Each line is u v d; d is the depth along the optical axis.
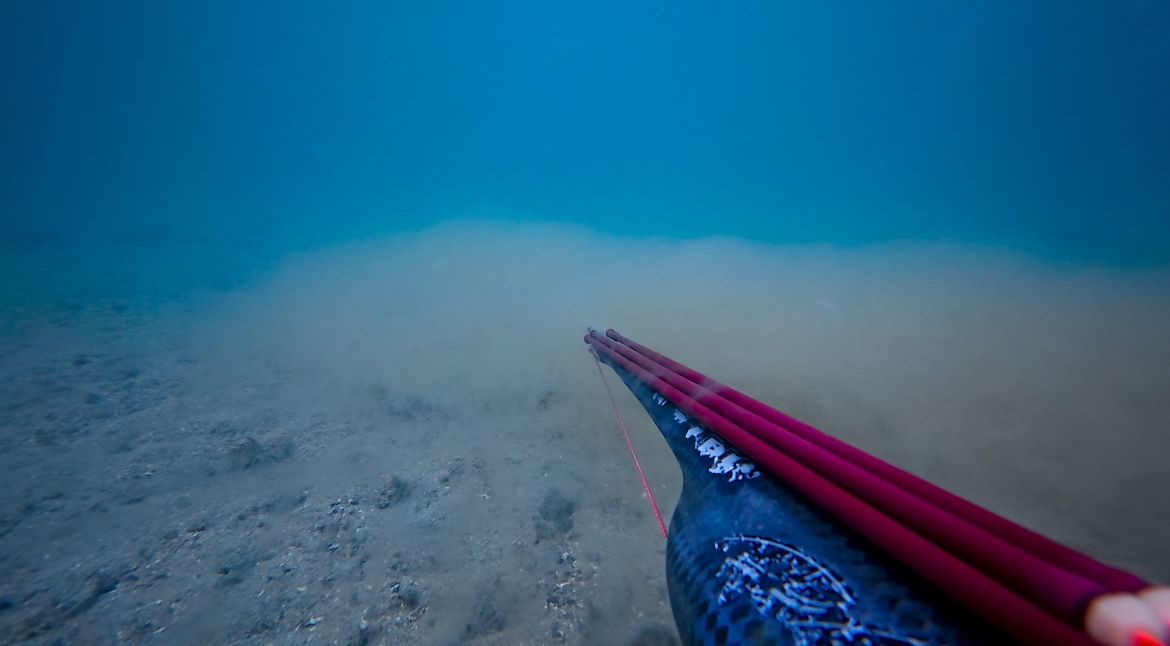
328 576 3.04
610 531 3.47
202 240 16.62
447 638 2.66
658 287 9.87
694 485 1.49
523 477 4.08
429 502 3.75
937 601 0.85
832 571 0.99
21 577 2.99
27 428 4.62
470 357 6.64
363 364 6.45
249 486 3.92
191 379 5.93
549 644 2.65
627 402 5.29
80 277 11.36
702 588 1.13
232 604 2.84
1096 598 0.59
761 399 5.29
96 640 2.63
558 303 8.93
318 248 14.89
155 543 3.28
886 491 0.96
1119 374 5.58
